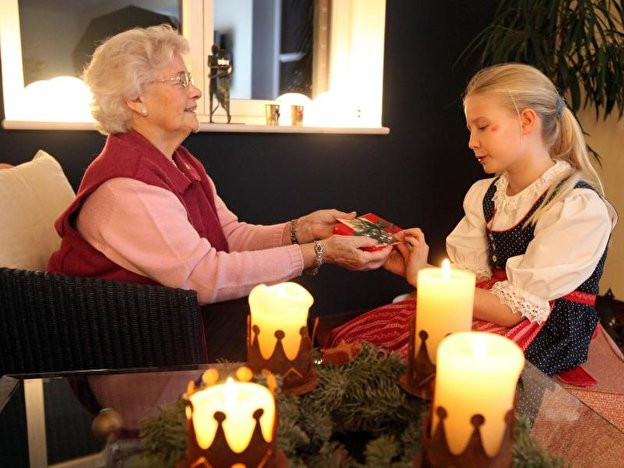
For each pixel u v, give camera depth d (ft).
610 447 3.14
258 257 4.52
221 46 7.95
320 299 9.11
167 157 4.72
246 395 2.08
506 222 4.93
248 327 2.64
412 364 2.49
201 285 4.34
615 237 9.04
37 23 6.71
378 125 8.79
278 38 8.40
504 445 1.89
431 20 9.02
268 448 2.01
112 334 4.04
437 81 9.31
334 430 2.79
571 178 4.58
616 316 8.09
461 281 2.35
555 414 3.39
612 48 7.69
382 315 5.16
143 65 4.36
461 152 9.82
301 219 5.76
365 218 5.41
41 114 6.72
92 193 4.31
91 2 6.98
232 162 7.85
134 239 4.26
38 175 5.07
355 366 2.88
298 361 2.59
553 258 4.39
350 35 8.80
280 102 8.38
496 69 4.72
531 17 7.88
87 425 3.07
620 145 8.79
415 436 2.35
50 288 3.97
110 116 4.50
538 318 4.43
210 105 7.56
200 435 1.97
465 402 1.85
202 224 5.05
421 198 9.66
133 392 3.27
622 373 4.87
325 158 8.61
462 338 2.06
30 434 3.08
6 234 4.48
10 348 4.08
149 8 7.36
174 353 4.10
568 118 4.81
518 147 4.63
